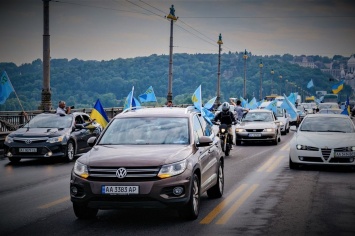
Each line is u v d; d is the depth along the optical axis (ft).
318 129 62.28
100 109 81.00
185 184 30.04
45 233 28.43
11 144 65.72
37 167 62.75
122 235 27.89
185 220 31.68
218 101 221.25
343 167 61.36
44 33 102.78
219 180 39.58
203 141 33.78
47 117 72.18
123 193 29.04
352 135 59.47
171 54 152.35
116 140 33.91
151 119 35.50
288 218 32.35
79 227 29.94
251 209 35.24
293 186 46.03
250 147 92.79
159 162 29.71
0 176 54.29
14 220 31.94
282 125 130.62
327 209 35.37
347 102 155.12
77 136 71.20
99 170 29.53
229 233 28.35
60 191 43.86
